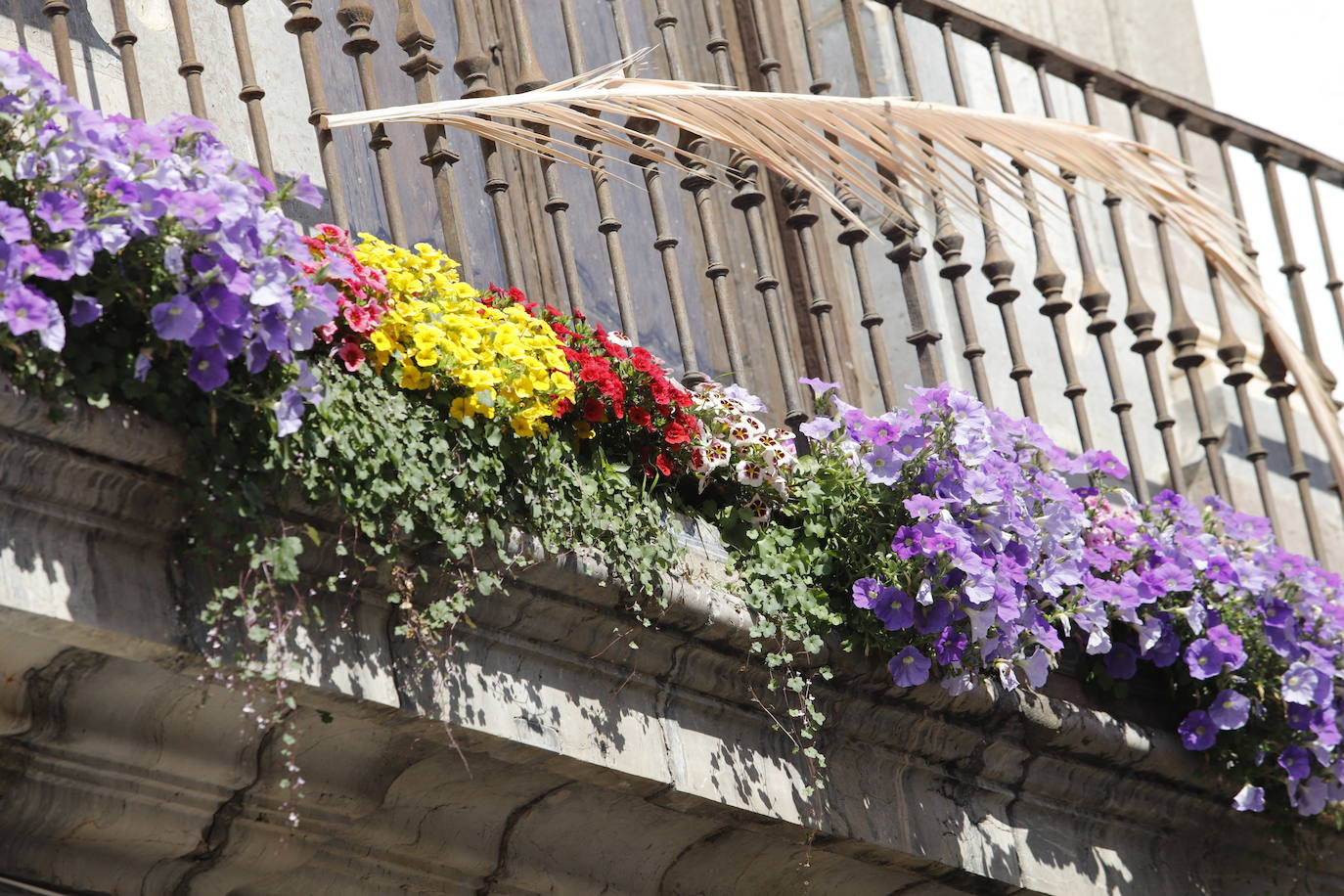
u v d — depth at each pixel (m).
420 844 5.51
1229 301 11.00
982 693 6.39
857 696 6.14
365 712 4.83
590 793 5.70
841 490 6.23
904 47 8.03
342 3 6.20
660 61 9.20
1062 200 10.32
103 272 4.38
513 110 5.89
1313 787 7.36
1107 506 7.33
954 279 7.68
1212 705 7.16
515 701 5.18
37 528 4.23
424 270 5.36
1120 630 7.16
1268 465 10.62
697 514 6.02
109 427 4.27
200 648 4.45
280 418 4.51
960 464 6.25
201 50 7.09
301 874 5.32
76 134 4.30
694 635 5.67
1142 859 7.18
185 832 4.99
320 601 4.77
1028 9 10.86
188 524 4.46
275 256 4.54
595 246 8.46
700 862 6.14
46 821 4.71
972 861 6.44
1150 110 9.30
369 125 7.66
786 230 9.26
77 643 4.28
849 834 6.04
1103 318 8.41
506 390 5.18
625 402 5.81
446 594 5.05
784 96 6.21
